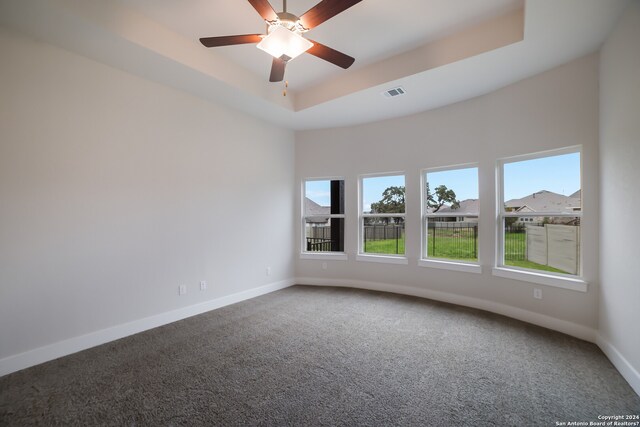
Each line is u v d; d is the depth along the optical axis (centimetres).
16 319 230
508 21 253
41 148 243
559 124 290
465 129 376
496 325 311
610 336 240
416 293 424
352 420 170
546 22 225
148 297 312
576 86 279
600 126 258
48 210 247
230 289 396
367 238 479
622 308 219
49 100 247
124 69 292
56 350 248
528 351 253
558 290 294
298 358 244
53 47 250
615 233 230
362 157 469
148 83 314
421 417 173
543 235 314
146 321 308
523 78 317
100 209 277
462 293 381
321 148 495
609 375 216
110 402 189
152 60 275
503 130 339
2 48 226
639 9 194
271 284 458
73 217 260
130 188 299
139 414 177
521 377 214
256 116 433
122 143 293
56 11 208
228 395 195
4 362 223
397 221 450
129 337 288
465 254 387
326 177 495
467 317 336
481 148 362
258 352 255
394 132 443
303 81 380
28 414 178
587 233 272
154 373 222
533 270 322
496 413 176
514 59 278
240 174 413
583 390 198
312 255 498
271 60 329
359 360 240
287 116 434
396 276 443
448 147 392
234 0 235
